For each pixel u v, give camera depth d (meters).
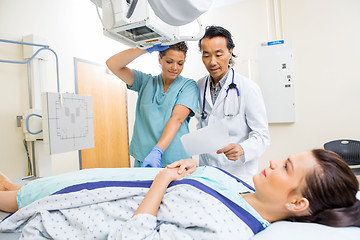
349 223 0.69
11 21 1.80
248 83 1.40
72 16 2.42
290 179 0.73
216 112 1.49
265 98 2.62
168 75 1.34
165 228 0.71
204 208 0.71
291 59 2.51
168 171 0.86
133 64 3.32
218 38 1.24
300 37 2.50
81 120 1.59
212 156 1.45
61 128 1.44
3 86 1.72
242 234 0.68
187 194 0.75
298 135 2.56
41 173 1.74
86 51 2.60
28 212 0.87
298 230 0.66
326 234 0.64
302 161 0.74
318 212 0.71
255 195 0.83
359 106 2.32
